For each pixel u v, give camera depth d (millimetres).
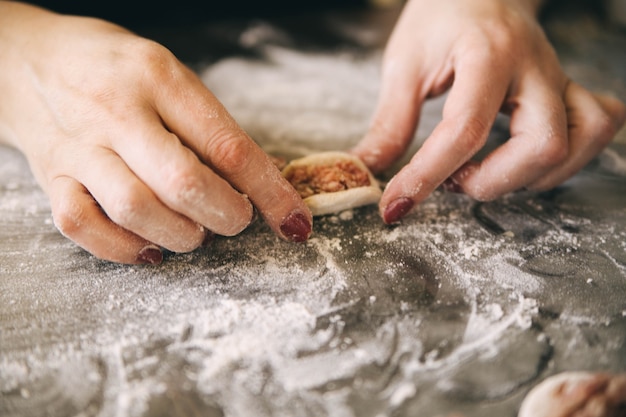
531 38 314
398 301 241
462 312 236
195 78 260
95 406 203
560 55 465
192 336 226
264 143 350
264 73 434
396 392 207
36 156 269
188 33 503
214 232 258
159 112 250
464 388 208
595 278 252
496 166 281
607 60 456
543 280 251
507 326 230
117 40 279
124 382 211
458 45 307
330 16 558
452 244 271
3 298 243
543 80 297
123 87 251
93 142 246
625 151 340
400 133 316
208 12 549
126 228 239
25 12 330
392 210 277
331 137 358
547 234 278
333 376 212
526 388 208
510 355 219
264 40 494
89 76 261
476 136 270
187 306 239
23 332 229
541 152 275
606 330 228
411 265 259
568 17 536
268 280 251
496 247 270
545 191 309
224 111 251
